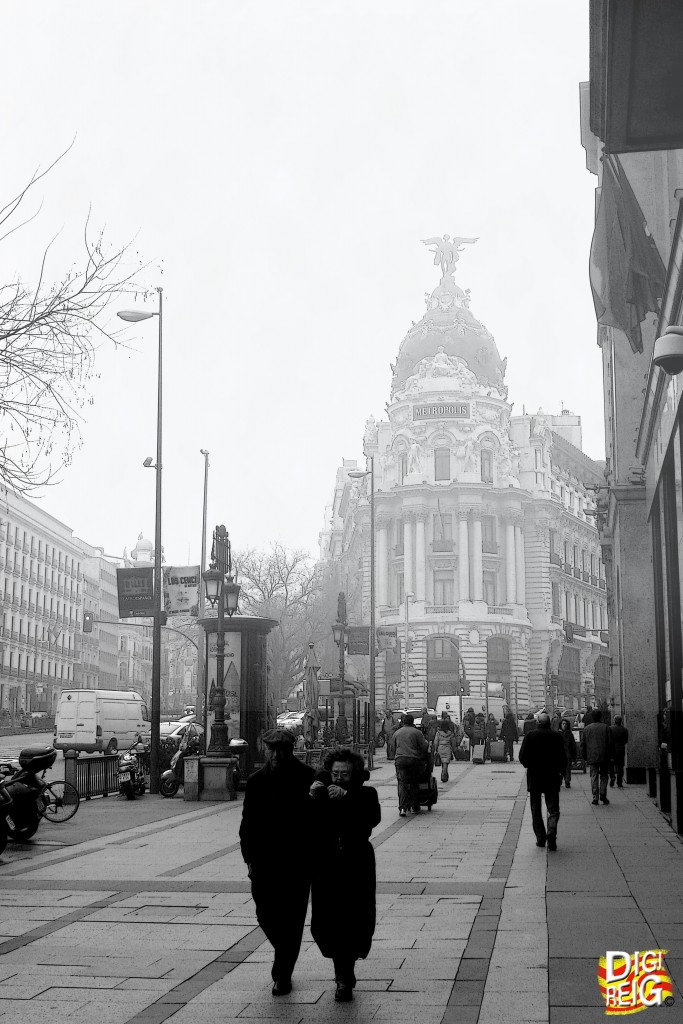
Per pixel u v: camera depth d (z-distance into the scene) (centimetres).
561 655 9256
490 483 8762
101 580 13225
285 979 751
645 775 2662
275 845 761
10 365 1188
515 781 2936
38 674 10262
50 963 841
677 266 1345
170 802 2330
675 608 1694
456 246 9744
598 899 1067
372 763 3703
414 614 8450
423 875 1262
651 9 713
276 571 8238
